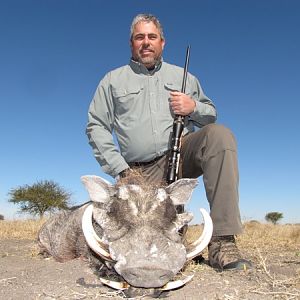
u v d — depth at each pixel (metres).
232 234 1.54
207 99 1.98
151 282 1.06
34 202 9.00
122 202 1.22
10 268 1.72
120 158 1.77
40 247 2.16
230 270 1.50
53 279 1.41
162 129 1.80
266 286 1.28
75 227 1.86
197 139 1.69
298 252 2.41
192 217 1.21
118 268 1.09
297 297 1.18
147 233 1.13
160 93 1.83
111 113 1.88
